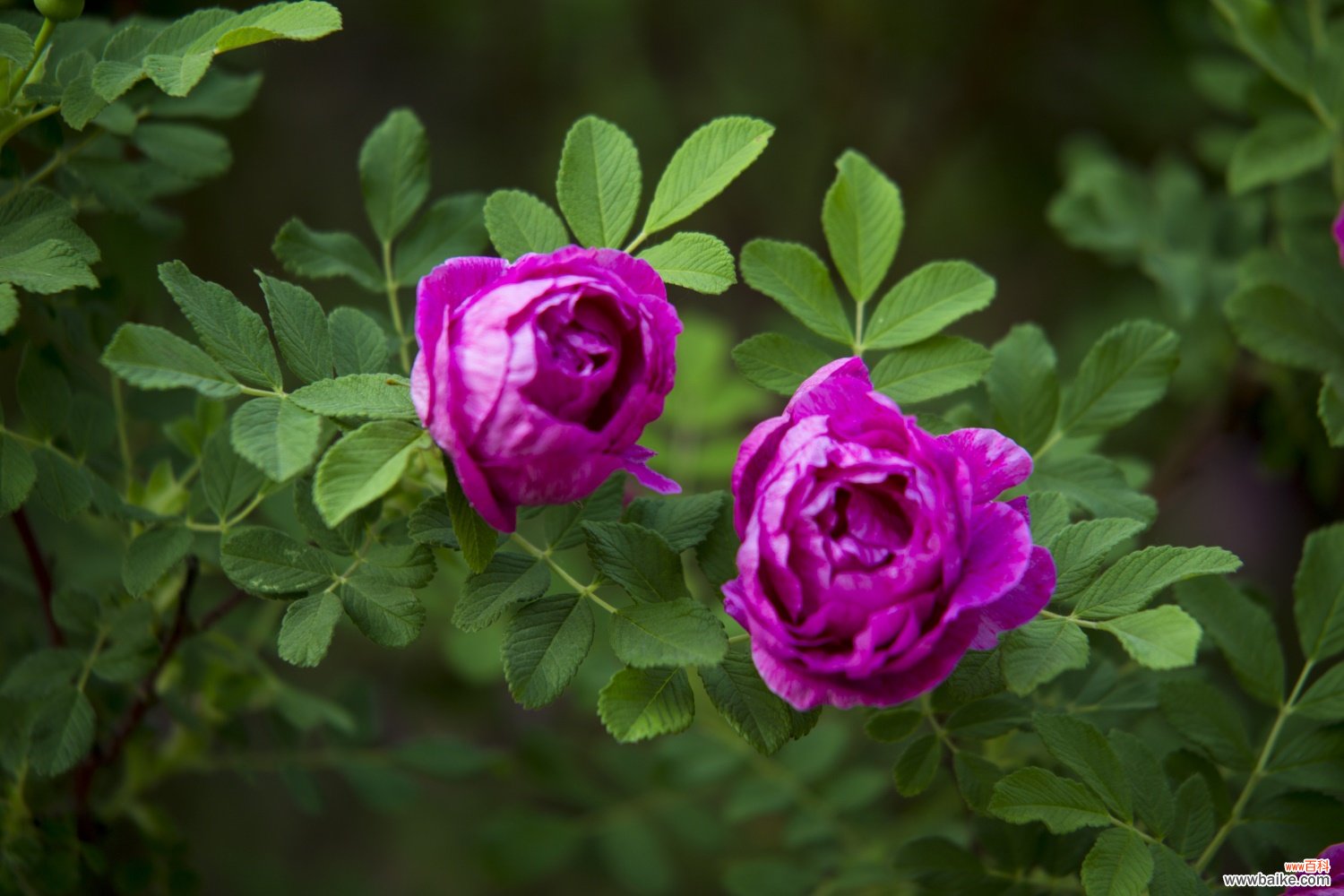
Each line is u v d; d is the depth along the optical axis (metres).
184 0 1.09
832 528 0.86
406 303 1.01
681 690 0.90
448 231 1.02
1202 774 0.97
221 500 0.97
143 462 1.03
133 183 1.00
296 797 1.09
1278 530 1.70
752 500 0.87
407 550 0.92
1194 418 1.37
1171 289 1.18
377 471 0.87
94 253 0.92
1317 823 0.96
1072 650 0.89
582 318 0.86
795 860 1.41
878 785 1.16
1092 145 1.56
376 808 1.11
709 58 1.79
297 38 0.89
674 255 0.91
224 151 1.02
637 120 1.77
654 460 1.23
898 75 1.75
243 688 1.07
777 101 1.77
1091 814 0.92
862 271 0.97
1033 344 1.00
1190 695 0.96
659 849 1.30
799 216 1.78
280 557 0.91
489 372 0.85
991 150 1.79
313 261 0.99
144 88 1.01
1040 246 1.82
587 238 0.93
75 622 0.99
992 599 0.86
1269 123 1.09
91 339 1.02
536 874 1.29
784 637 0.86
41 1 0.91
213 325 0.90
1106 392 1.00
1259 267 1.06
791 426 0.87
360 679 1.14
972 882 0.98
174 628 1.00
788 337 0.96
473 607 0.90
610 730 0.88
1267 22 1.09
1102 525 0.91
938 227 1.83
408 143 1.02
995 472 0.88
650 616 0.90
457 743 1.14
